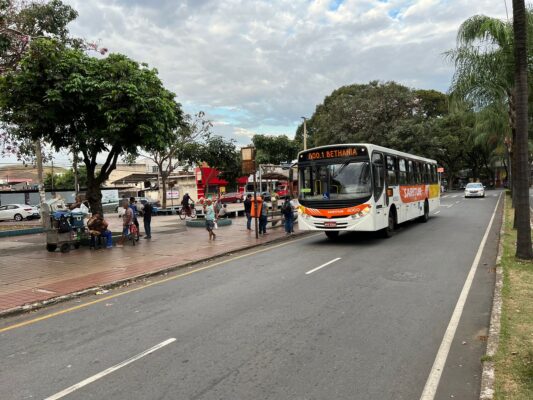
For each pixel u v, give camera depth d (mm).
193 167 47719
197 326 5895
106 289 8773
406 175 17016
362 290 7547
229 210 27781
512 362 4215
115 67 13781
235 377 4266
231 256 12398
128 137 14555
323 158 13648
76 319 6605
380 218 13539
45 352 5195
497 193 48562
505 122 15945
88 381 4305
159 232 19219
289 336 5371
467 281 7969
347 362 4551
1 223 30188
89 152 15398
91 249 13938
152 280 9469
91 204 15336
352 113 36781
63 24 18547
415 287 7637
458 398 3771
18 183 57469
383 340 5156
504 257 9492
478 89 13328
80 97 13062
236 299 7273
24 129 14039
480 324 5633
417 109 40375
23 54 14008
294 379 4188
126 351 5078
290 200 17000
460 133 55094
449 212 24203
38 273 10297
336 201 13258
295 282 8391
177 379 4266
